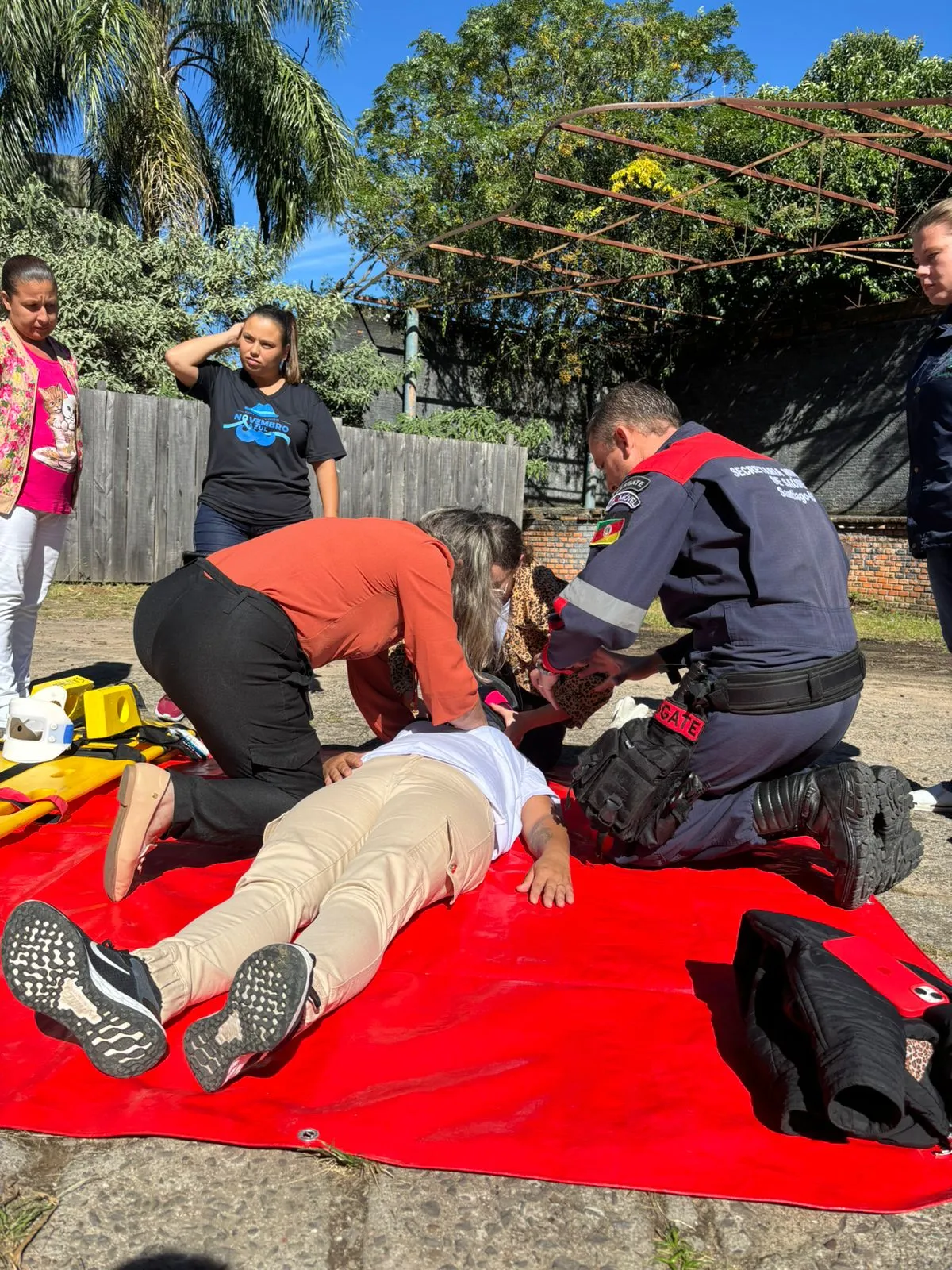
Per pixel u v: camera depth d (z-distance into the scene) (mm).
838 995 1801
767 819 2828
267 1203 1596
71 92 13977
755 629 2736
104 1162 1672
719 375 18859
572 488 20406
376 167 18203
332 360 15914
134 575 11406
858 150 15031
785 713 2717
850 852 2678
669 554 2760
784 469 2906
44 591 4465
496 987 2252
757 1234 1570
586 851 3168
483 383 19312
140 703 4672
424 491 13844
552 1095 1858
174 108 15023
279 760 2768
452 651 2707
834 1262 1521
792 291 16969
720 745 2771
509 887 2814
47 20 13727
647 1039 2061
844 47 19531
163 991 1877
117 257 13867
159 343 13883
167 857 2951
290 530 2777
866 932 2646
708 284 17969
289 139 15648
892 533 13906
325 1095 1846
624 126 16719
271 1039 1722
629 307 18703
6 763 3650
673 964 2387
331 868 2291
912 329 15672
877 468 16203
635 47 19547
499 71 20109
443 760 2717
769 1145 1749
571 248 17688
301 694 2830
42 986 1719
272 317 4184
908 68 17641
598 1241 1545
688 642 3305
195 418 11625
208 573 2711
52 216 14109
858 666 2818
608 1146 1723
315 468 4414
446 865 2438
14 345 4152
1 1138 1718
